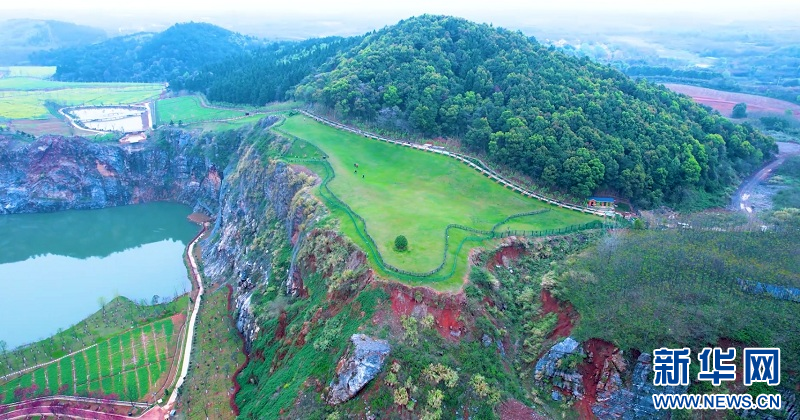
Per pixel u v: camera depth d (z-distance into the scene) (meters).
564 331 72.00
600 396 65.06
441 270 79.12
